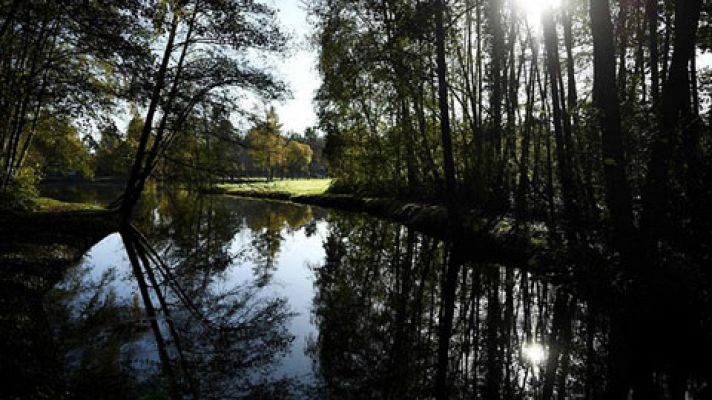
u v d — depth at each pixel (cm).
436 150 2338
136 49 1082
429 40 1559
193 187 2077
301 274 1240
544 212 1485
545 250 1088
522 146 1622
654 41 1057
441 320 833
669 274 703
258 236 1981
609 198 834
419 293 1021
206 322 793
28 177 1756
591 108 1066
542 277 1007
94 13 960
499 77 1712
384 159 2759
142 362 597
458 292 1005
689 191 728
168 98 1714
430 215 1892
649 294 696
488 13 1717
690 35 741
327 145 3020
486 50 1816
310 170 9756
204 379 561
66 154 2672
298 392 535
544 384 575
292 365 620
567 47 1304
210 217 2770
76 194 4156
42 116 1717
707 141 733
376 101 2294
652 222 751
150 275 1138
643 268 741
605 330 716
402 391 554
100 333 693
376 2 1611
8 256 916
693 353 600
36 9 920
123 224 1898
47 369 516
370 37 1775
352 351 677
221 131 1902
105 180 7338
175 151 2017
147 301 900
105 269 1131
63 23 998
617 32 1231
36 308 717
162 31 1162
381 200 2872
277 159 5859
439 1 1487
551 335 732
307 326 793
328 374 590
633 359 618
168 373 568
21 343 545
